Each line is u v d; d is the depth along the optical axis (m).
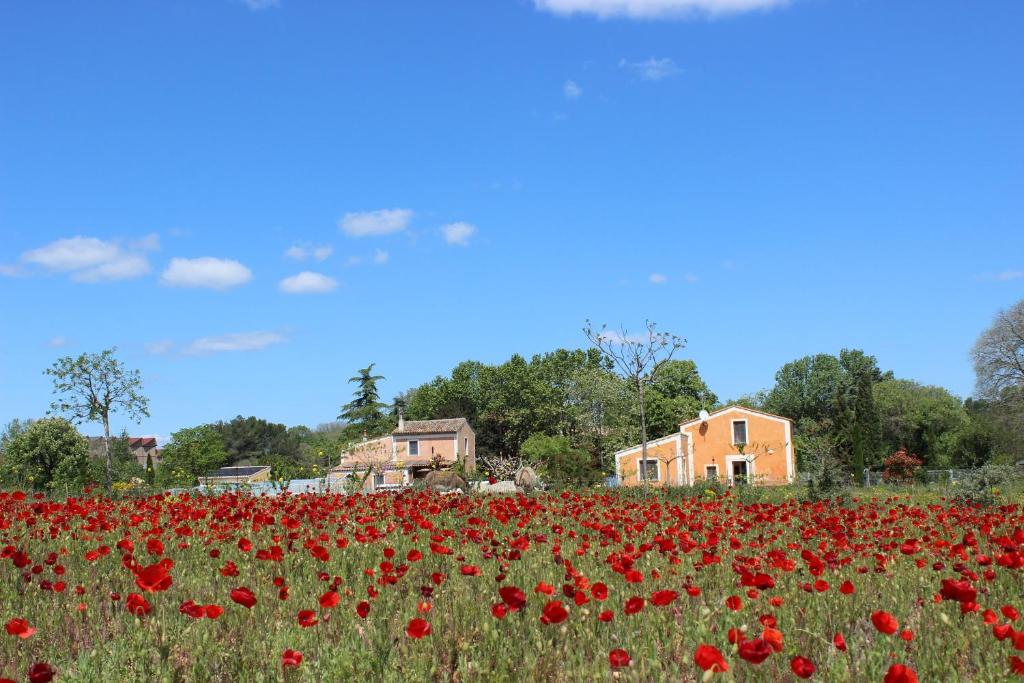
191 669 5.04
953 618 5.98
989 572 7.32
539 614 6.05
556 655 5.26
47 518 10.88
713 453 51.16
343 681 4.89
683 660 4.99
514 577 7.60
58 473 43.56
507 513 12.66
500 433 73.62
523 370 73.12
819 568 7.11
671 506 16.25
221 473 66.69
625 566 6.98
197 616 5.19
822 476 20.80
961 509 16.88
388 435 68.00
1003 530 12.27
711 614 5.68
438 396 79.00
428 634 5.48
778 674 4.99
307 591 7.06
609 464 59.19
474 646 5.49
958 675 5.01
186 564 8.42
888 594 6.97
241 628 5.86
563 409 69.88
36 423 45.66
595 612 6.08
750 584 6.12
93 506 13.15
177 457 60.03
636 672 4.54
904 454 52.41
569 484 29.47
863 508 16.33
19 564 6.87
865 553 9.26
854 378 87.25
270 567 8.03
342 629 5.81
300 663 4.90
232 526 10.41
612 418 66.06
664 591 5.48
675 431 69.81
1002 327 57.34
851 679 4.88
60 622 6.14
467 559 8.88
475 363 81.62
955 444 74.12
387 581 6.85
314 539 9.94
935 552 9.42
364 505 14.22
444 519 12.47
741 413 50.88
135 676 4.86
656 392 70.94
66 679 4.84
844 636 5.75
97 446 64.31
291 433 105.62
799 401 87.56
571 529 11.91
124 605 6.39
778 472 49.84
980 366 58.12
